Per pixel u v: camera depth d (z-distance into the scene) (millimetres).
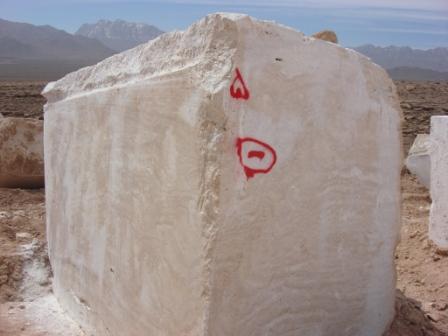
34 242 4043
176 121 2025
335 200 2312
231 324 1943
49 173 3482
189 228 1951
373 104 2482
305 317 2248
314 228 2229
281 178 2061
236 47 1887
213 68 1908
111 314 2602
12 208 5641
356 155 2398
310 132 2162
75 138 3012
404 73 179875
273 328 2117
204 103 1864
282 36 2045
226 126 1857
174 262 2045
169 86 2072
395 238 2684
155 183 2170
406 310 3068
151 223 2203
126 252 2426
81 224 2936
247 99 1918
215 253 1854
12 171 6426
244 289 1973
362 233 2475
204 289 1869
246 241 1953
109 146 2580
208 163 1867
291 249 2137
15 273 3650
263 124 1978
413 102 15453
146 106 2234
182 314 2002
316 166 2205
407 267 4152
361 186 2445
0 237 4395
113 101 2535
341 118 2307
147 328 2266
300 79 2109
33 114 15172
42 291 3592
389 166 2602
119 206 2480
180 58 2092
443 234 4203
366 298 2545
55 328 3000
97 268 2744
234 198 1895
